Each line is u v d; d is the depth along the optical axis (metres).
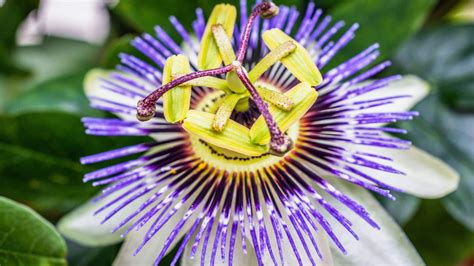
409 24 0.17
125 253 0.15
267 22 0.16
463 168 0.18
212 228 0.15
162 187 0.15
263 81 0.17
